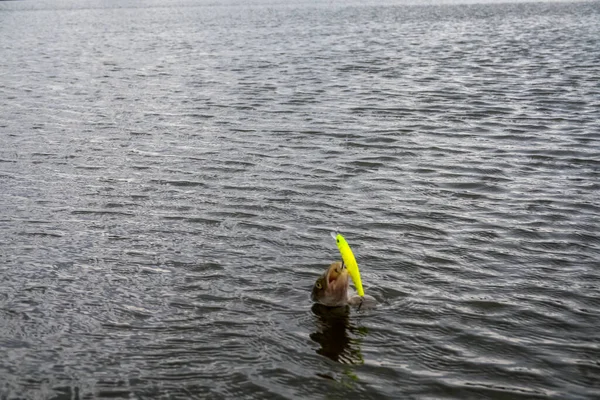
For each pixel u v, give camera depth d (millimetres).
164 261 7199
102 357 5457
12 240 7750
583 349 5605
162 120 14188
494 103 15500
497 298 6457
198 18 45062
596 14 41250
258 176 10211
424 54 24375
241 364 5363
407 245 7680
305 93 17062
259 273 6926
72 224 8273
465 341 5711
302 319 6023
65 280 6762
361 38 30391
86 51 27234
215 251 7461
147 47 28297
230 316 6070
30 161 11117
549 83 17938
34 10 57938
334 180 10023
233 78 19609
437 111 14781
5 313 6113
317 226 8227
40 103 16219
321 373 5254
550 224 8312
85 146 12086
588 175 10219
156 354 5496
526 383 5156
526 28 33594
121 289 6582
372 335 5777
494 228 8188
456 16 41812
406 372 5281
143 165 10836
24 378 5180
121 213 8656
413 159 11125
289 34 32812
